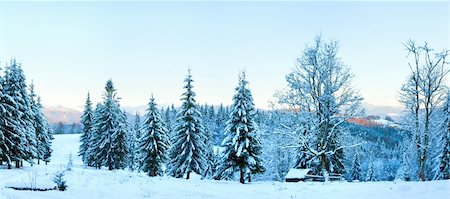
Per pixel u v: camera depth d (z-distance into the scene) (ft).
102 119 194.49
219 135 449.06
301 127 105.19
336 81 101.24
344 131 113.39
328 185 72.02
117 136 189.67
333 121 105.60
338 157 124.77
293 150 130.21
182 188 70.38
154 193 58.39
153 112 152.76
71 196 46.16
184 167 134.00
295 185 78.38
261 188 75.10
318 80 102.58
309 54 103.50
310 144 108.27
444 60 96.99
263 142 138.00
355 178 198.49
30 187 48.01
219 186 81.92
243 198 60.54
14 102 124.47
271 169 154.81
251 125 112.57
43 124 182.19
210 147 201.16
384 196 49.37
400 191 51.70
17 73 133.90
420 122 106.42
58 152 306.96
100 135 194.90
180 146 136.46
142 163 157.69
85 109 239.50
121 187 60.03
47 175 72.54
